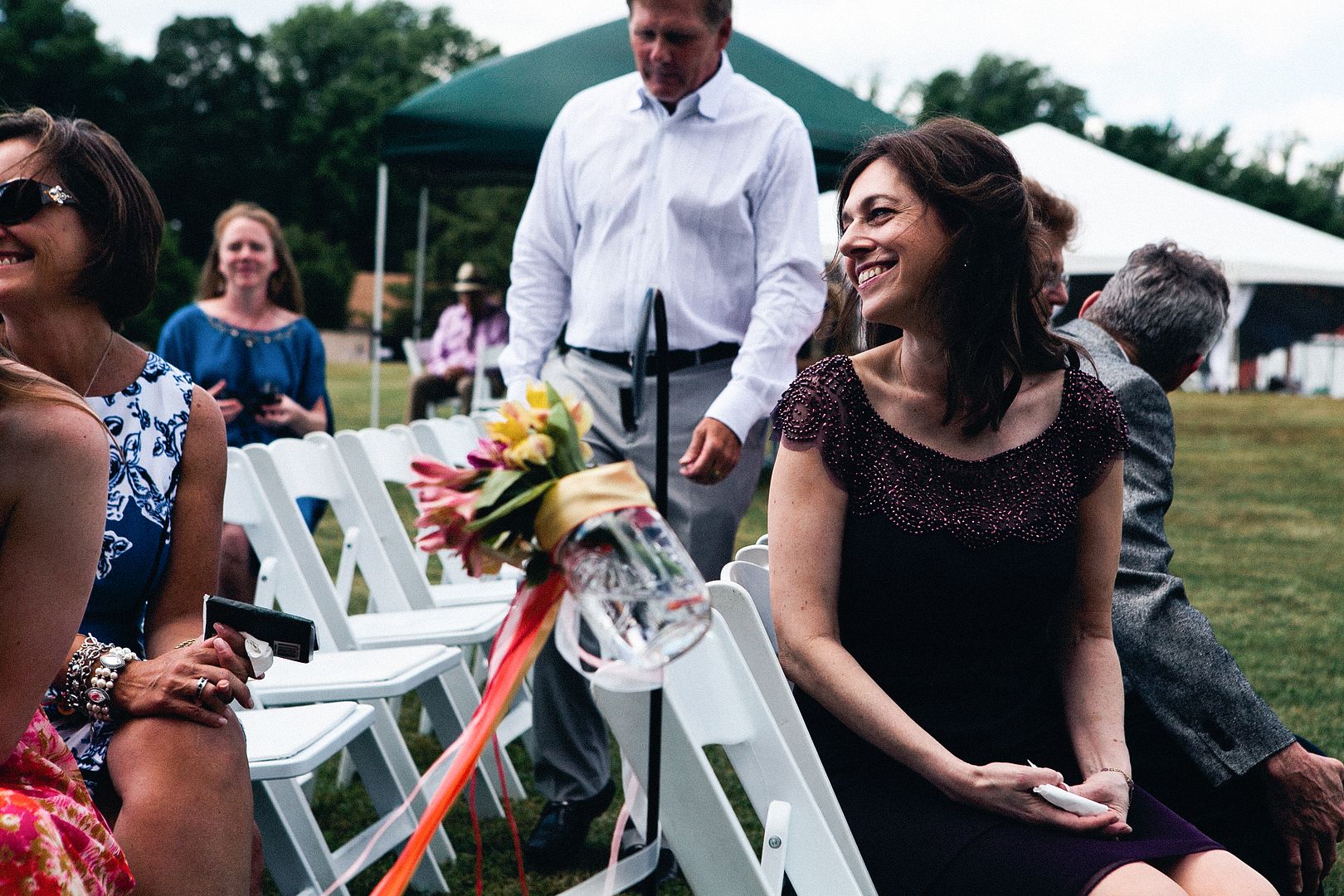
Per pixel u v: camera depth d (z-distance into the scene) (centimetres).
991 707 215
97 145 215
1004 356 211
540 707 333
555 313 376
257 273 490
